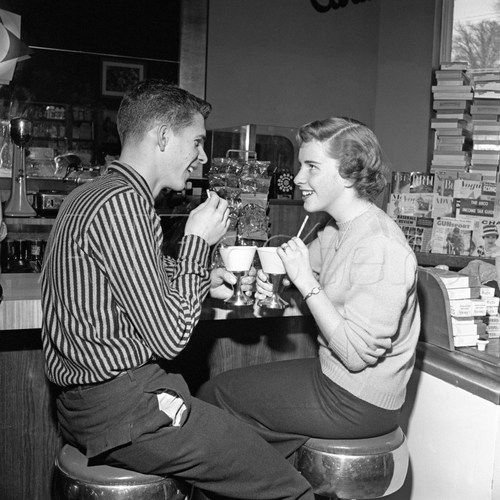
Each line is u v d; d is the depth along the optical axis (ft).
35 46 13.03
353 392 5.64
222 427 5.16
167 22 14.26
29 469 6.57
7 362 6.41
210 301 6.83
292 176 11.76
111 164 5.33
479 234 10.39
